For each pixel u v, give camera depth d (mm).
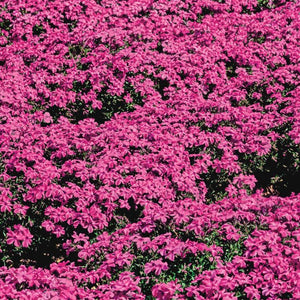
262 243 6328
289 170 8594
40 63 9961
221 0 12445
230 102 9219
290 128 8828
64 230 7102
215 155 8305
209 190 8156
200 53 10281
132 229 6652
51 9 11555
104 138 8242
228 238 6434
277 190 8492
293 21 11547
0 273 5875
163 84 10125
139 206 7570
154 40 10852
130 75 10000
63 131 8398
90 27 10930
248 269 6297
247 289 5773
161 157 7848
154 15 11391
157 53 10477
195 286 5801
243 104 9562
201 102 9078
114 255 6273
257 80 9688
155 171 7688
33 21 11219
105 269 6145
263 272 5910
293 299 5605
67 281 5875
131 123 8633
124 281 5824
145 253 6566
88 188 7320
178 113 8812
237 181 7734
